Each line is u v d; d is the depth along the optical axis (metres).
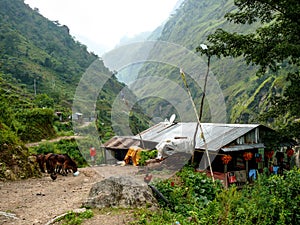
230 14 11.48
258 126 11.12
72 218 5.16
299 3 9.66
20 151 10.33
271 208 5.76
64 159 10.27
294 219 5.77
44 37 76.88
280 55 9.82
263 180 6.76
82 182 8.98
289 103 11.13
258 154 11.07
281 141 11.42
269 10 11.04
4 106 15.07
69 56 70.56
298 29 10.03
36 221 5.30
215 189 7.21
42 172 10.81
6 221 5.38
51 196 7.16
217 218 5.27
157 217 5.23
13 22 76.25
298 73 11.09
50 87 49.66
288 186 6.11
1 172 9.12
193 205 6.22
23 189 8.06
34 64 58.34
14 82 48.38
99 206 5.68
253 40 10.61
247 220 5.29
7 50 60.38
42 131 20.86
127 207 5.58
